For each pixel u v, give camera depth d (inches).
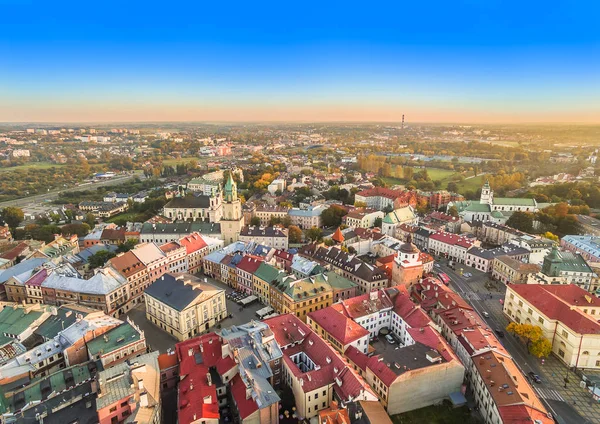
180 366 4879.4
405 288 7219.5
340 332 5708.7
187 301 6289.4
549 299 6254.9
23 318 5861.2
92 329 5383.9
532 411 4126.5
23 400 4333.2
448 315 6328.7
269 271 7529.5
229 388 4729.3
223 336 5132.9
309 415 4552.2
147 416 3964.1
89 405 4074.8
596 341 5482.3
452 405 4938.5
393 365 4877.0
